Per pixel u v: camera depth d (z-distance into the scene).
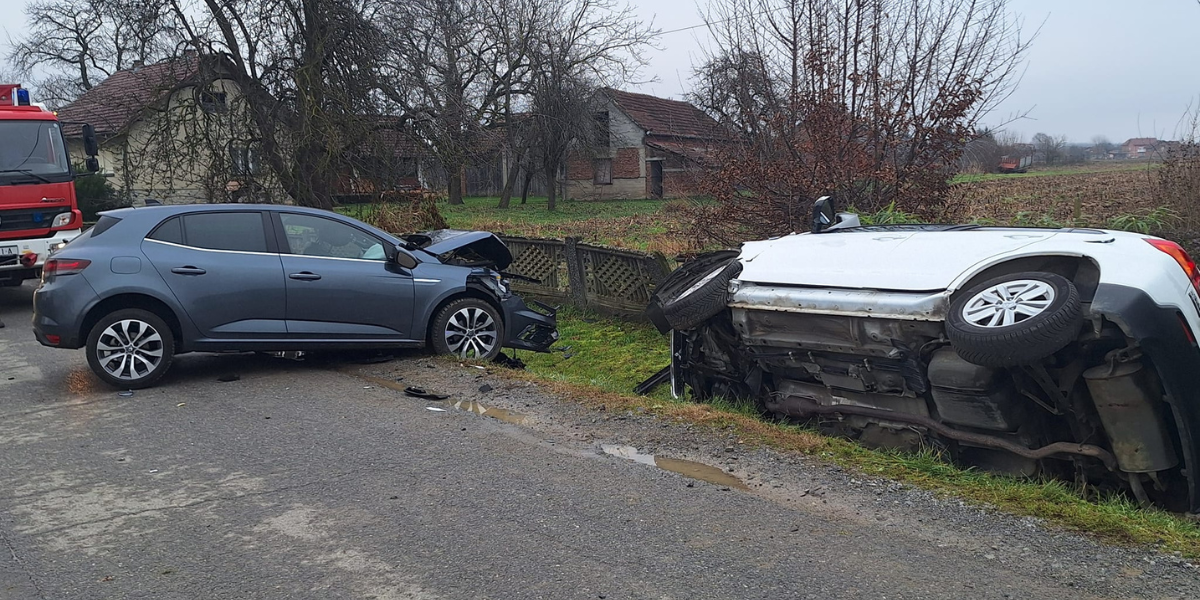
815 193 11.05
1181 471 4.62
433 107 22.02
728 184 11.68
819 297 5.34
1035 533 4.14
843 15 11.06
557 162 41.62
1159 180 12.54
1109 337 4.46
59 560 4.13
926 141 11.00
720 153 12.23
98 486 5.16
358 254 8.38
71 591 3.81
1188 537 4.04
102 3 20.86
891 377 5.29
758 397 6.33
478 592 3.74
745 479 5.07
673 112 52.72
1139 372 4.43
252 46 20.81
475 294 9.00
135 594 3.78
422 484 5.09
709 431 5.80
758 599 3.62
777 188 11.48
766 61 11.71
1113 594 3.58
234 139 20.44
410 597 3.71
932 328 4.92
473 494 4.91
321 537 4.35
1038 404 4.86
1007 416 4.80
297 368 8.43
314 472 5.34
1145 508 4.64
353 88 20.89
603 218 32.94
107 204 27.03
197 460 5.62
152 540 4.36
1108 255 4.66
